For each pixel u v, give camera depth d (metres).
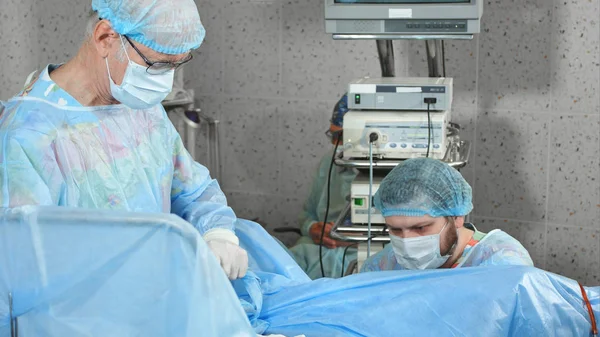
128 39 1.37
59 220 1.08
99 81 1.43
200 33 1.43
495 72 3.34
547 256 3.45
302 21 3.58
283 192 3.81
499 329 1.34
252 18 3.66
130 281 1.09
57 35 3.36
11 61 3.20
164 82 1.44
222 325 1.09
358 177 2.45
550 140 3.33
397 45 3.43
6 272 1.12
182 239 1.06
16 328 1.15
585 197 3.33
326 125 3.66
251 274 1.44
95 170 1.43
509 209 3.46
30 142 1.35
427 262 1.88
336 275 3.14
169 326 1.10
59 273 1.11
